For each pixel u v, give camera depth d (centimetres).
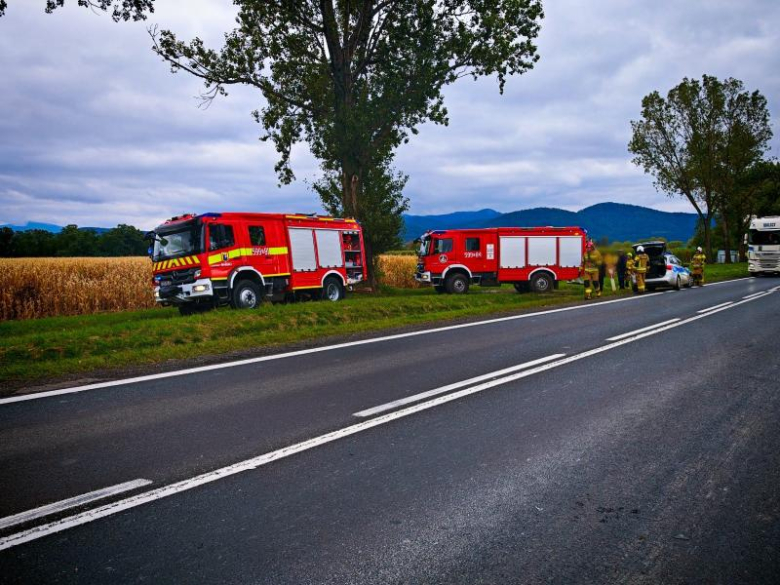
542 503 345
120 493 361
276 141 2269
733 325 1195
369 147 2202
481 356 864
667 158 4972
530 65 2247
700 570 272
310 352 919
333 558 282
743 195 5947
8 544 297
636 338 1030
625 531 311
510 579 264
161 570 272
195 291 1543
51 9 1516
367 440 465
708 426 499
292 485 373
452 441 462
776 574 269
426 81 2105
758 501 348
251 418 531
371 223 2288
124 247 7006
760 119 4816
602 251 2305
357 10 2181
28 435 484
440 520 323
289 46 2180
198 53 2091
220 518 326
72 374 760
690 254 5369
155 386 674
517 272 2408
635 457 423
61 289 1939
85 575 267
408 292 2575
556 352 891
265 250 1719
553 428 496
